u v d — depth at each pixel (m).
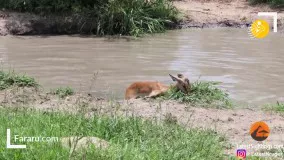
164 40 16.48
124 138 6.54
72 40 16.41
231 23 19.88
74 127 6.72
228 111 8.84
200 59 13.37
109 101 9.18
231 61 13.16
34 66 12.31
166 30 18.73
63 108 8.00
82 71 11.87
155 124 7.38
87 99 9.29
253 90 10.46
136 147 6.23
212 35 17.59
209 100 9.38
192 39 16.69
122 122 7.07
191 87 9.73
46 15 18.03
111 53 14.15
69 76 11.35
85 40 16.45
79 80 11.02
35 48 14.79
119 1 18.22
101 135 6.63
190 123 7.89
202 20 19.84
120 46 15.31
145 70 12.04
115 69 12.12
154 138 6.66
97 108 8.44
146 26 18.31
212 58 13.49
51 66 12.35
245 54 14.13
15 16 17.88
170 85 9.76
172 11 19.75
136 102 9.13
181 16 19.80
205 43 15.91
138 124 7.10
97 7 18.27
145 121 7.39
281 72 12.02
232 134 7.51
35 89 10.05
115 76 11.43
